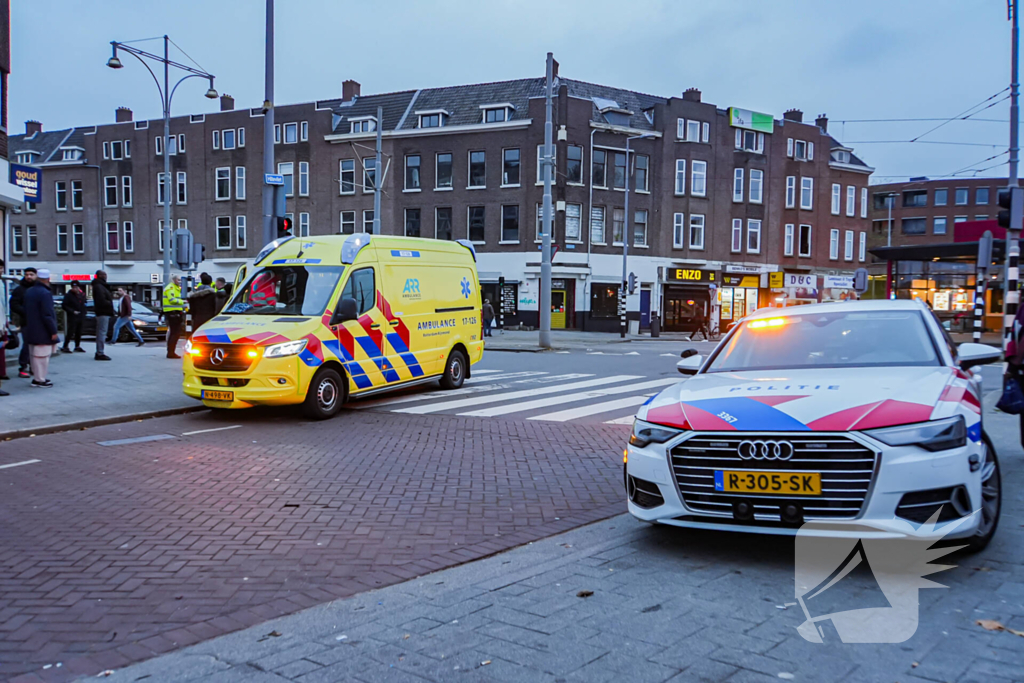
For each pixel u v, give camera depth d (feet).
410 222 131.64
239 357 30.19
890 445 12.21
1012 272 45.52
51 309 38.40
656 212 134.62
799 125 148.25
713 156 139.03
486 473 22.29
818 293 150.20
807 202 150.30
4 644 11.08
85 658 10.60
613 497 19.62
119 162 153.48
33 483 20.75
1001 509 16.93
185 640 11.18
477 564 14.56
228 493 19.75
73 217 157.17
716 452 13.32
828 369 16.03
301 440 27.17
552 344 88.17
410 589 13.19
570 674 9.71
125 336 75.51
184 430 29.14
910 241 258.16
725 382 15.80
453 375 41.86
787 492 12.64
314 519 17.51
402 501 19.12
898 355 16.20
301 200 138.10
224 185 145.38
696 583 12.94
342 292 32.94
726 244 140.87
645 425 14.53
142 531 16.56
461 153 128.06
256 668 10.16
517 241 125.80
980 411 13.88
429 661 10.21
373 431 29.12
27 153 163.22
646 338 110.52
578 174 126.52
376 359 34.88
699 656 10.13
